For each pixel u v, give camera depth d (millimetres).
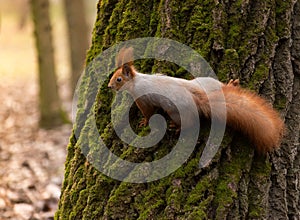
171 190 4004
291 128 4410
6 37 32500
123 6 4574
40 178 9438
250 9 4293
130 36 4473
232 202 3965
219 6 4223
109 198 4230
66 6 14906
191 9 4277
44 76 13758
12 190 8672
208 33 4207
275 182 4297
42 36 13648
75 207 4461
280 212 4297
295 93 4461
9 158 11016
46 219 7430
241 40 4242
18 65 26297
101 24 4734
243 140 4105
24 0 17000
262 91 4270
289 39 4391
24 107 16906
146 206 4051
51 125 13836
